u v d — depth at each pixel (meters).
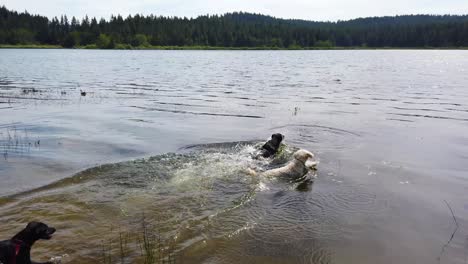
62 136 11.17
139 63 49.31
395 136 11.46
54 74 32.06
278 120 13.79
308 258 4.97
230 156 9.29
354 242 5.36
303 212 6.29
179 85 24.84
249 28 137.50
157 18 139.75
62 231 5.58
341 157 9.30
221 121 13.59
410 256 5.02
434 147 10.24
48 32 122.75
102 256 4.98
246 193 7.06
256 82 27.17
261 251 5.13
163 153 9.52
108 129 12.17
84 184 7.33
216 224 5.86
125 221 5.93
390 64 52.53
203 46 124.19
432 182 7.64
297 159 8.05
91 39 119.06
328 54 94.38
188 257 4.97
